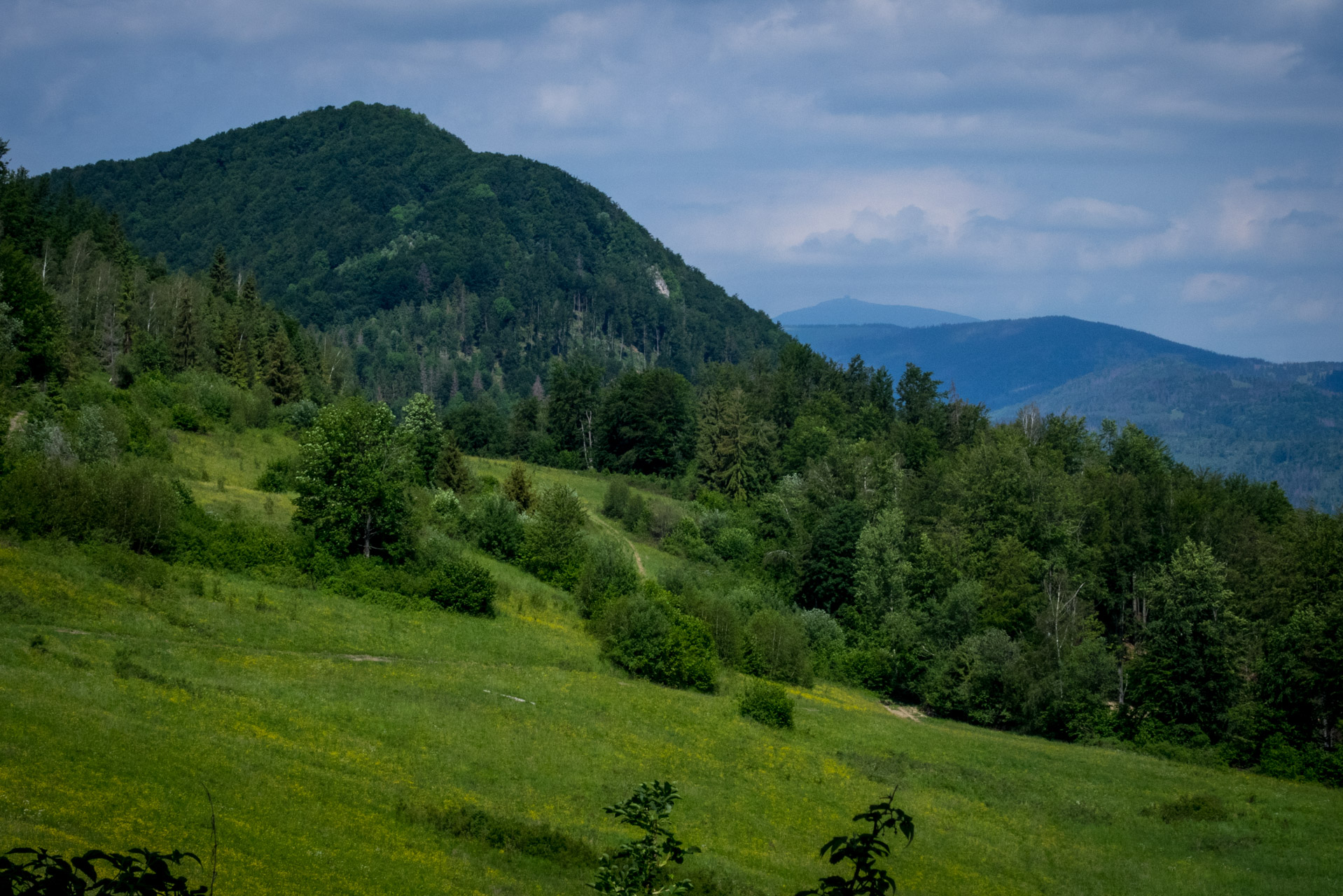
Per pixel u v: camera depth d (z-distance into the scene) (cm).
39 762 2784
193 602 5259
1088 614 8469
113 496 5603
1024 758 6197
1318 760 6400
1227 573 8625
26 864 783
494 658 5959
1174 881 4206
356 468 6619
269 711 4053
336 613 5812
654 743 5003
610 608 6731
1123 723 7256
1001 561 8419
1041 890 3991
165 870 855
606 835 3691
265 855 2675
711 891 3278
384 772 3794
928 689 7700
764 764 5069
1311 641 6750
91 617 4584
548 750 4544
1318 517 8825
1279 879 4269
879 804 997
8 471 5753
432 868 2975
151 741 3262
